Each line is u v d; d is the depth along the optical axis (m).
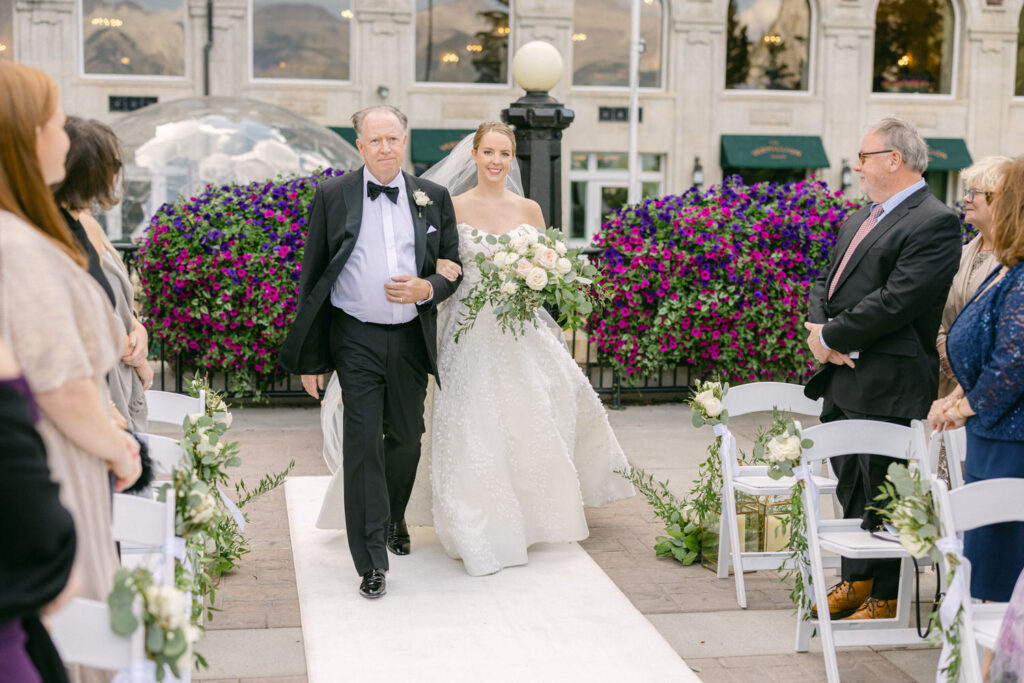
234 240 7.43
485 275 4.39
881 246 3.89
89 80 19.95
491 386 4.49
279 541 4.85
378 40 20.92
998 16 23.08
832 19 22.44
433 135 21.12
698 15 21.86
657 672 3.47
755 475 4.45
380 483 4.12
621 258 7.84
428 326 4.20
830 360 4.02
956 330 3.29
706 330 7.96
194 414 3.71
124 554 3.45
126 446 2.13
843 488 4.09
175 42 20.36
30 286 1.88
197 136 11.58
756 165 21.91
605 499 4.97
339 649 3.61
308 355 4.19
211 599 3.45
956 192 23.52
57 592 1.68
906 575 3.77
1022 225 3.05
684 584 4.38
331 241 4.12
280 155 11.68
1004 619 2.75
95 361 2.02
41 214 2.00
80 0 19.94
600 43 22.06
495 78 21.75
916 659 3.67
